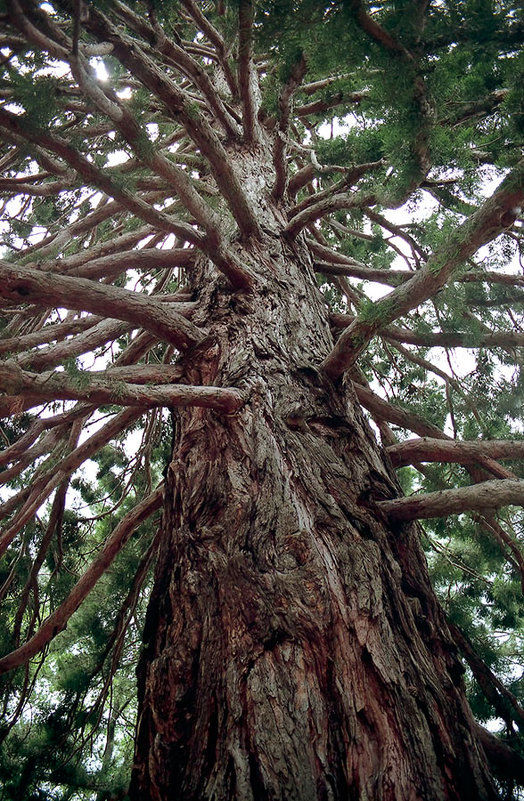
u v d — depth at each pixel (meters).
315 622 2.65
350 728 2.36
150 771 2.44
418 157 3.02
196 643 2.73
